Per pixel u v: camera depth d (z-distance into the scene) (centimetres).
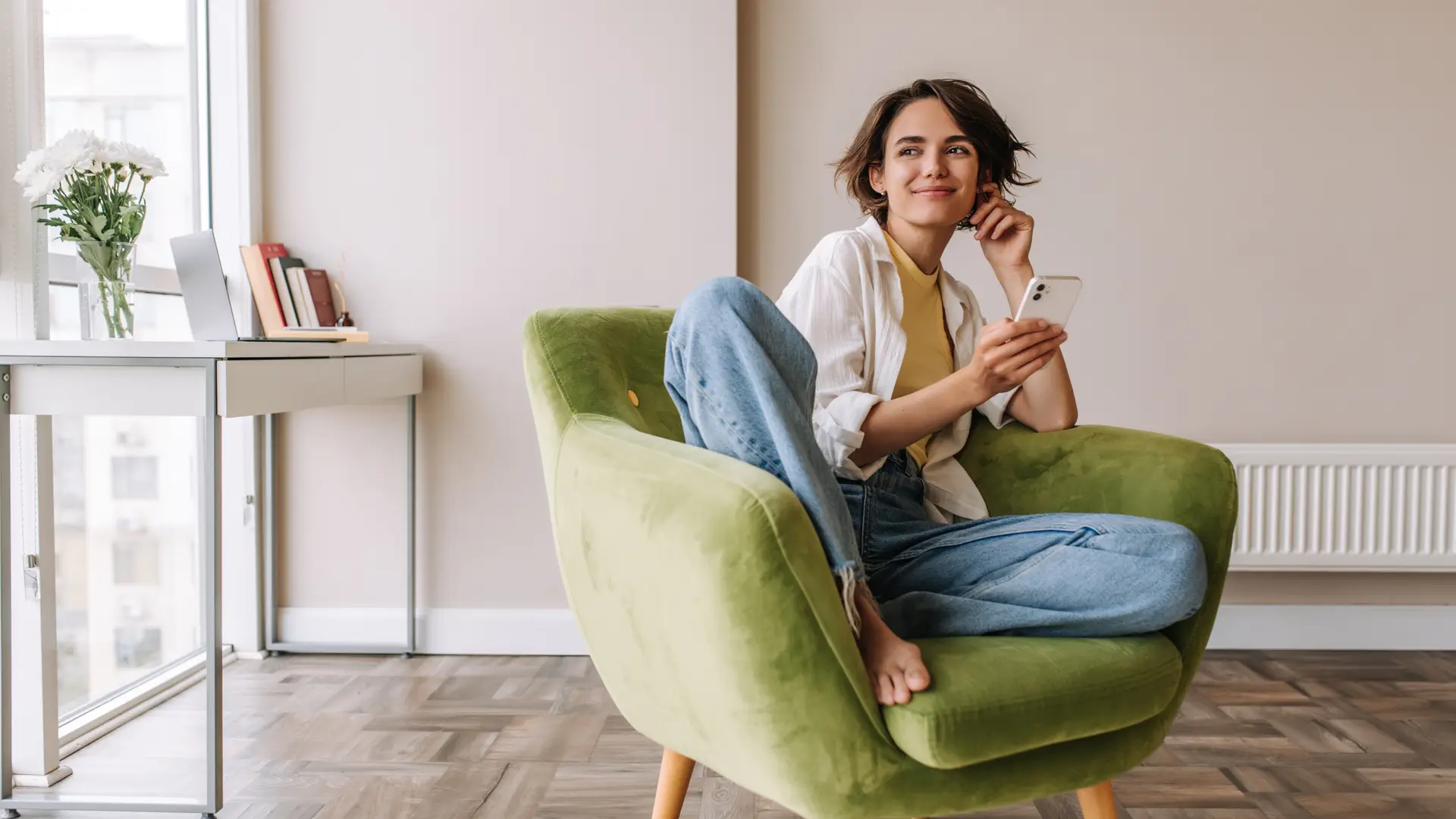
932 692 99
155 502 232
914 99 146
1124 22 263
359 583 262
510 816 166
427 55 255
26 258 177
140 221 177
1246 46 263
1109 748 112
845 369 135
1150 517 131
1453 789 178
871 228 147
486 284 257
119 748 196
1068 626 112
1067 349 267
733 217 255
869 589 109
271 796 173
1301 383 267
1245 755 193
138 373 163
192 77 246
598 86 254
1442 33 263
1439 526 256
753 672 98
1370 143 264
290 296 243
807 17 264
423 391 259
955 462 150
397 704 221
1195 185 265
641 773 184
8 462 166
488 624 260
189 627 248
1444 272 265
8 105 177
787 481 107
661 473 107
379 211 256
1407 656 260
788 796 102
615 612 114
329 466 260
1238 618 267
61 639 200
